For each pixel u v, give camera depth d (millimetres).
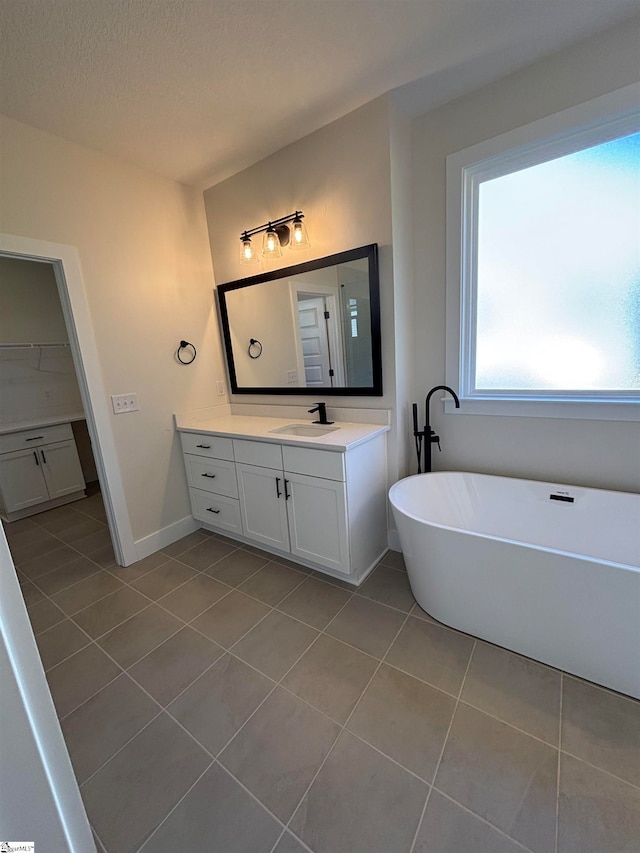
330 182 2059
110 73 1502
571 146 1662
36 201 1854
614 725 1210
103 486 2277
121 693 1443
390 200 1883
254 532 2371
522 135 1698
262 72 1575
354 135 1921
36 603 2021
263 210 2373
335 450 1832
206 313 2758
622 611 1233
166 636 1730
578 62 1543
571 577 1297
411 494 1998
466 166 1859
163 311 2480
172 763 1182
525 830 963
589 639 1324
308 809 1041
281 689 1422
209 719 1321
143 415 2420
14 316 3494
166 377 2531
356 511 1970
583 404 1787
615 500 1726
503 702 1312
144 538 2471
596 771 1084
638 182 1588
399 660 1518
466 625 1618
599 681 1344
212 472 2494
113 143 2014
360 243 2029
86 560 2465
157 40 1357
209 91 1665
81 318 2072
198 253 2672
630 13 1396
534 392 1940
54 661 1614
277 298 2447
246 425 2514
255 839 984
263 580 2127
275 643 1649
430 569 1651
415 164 2025
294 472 2043
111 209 2166
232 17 1288
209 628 1768
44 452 3385
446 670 1457
